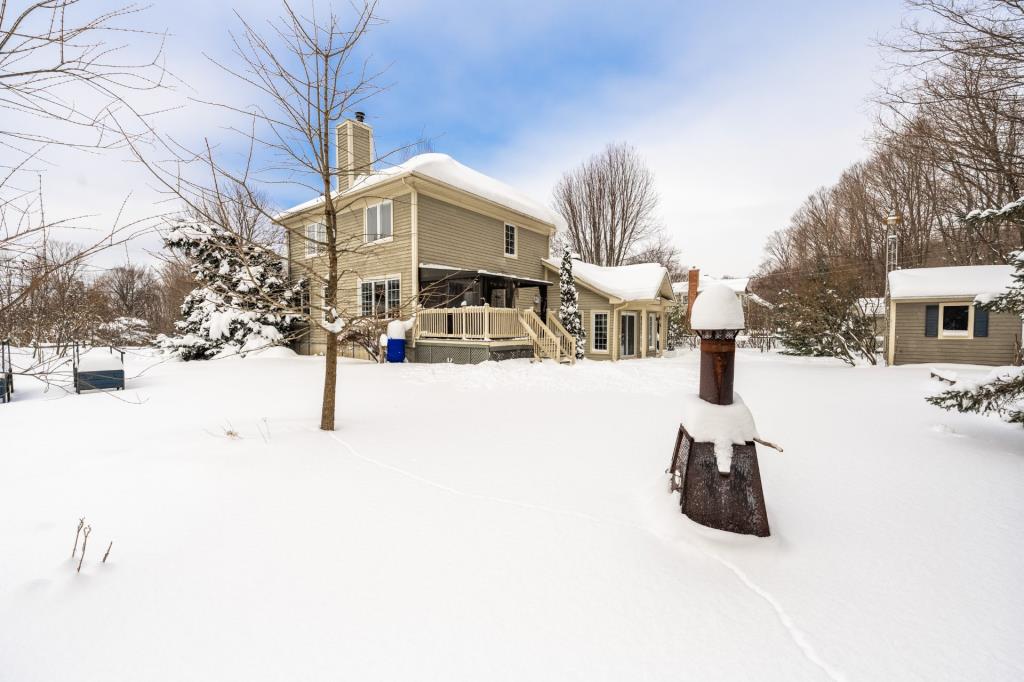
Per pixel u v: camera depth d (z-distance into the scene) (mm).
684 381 9781
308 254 15742
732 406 2631
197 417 5633
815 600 1967
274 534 2539
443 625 1781
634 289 17500
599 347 17672
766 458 4062
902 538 2531
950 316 12938
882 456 4117
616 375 10594
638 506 2967
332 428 4992
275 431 4832
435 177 13602
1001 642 1686
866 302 16094
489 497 3115
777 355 20578
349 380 9562
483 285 14438
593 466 3818
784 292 17438
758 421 5672
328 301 4914
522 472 3654
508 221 17328
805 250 35219
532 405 6859
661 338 20766
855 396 7719
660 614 1861
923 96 9375
